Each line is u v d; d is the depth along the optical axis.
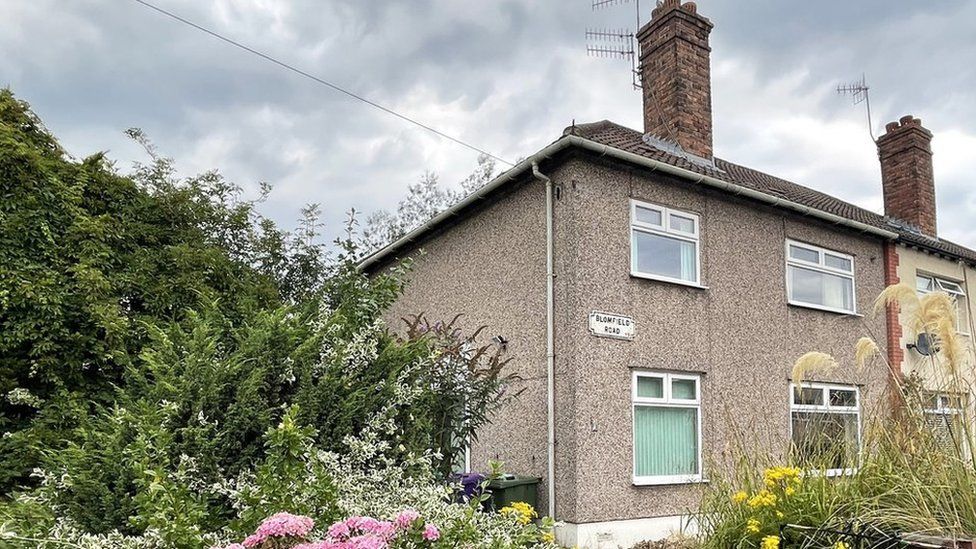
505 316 10.17
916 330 6.12
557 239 9.27
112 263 8.73
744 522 4.88
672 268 9.99
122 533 4.36
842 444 5.42
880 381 12.20
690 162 11.20
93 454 4.68
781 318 11.12
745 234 10.91
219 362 5.20
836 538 4.40
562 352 8.95
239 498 4.03
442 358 6.92
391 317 12.66
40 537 3.82
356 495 4.43
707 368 10.03
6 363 7.61
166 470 4.19
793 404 10.97
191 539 3.59
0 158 7.97
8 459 6.64
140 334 7.99
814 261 11.90
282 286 11.08
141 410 4.63
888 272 13.05
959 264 14.77
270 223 11.39
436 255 11.84
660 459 9.38
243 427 4.76
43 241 8.12
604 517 8.66
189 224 10.10
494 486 8.40
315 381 5.51
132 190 9.68
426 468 5.32
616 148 9.12
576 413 8.67
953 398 5.26
